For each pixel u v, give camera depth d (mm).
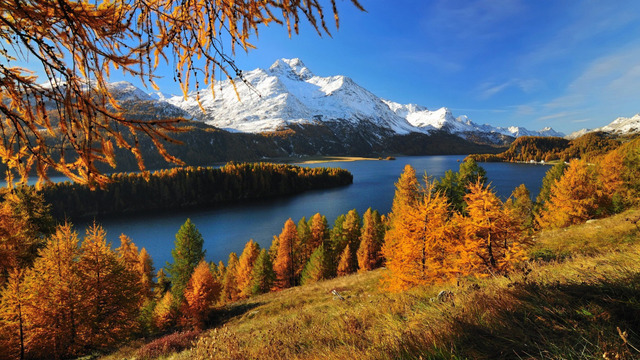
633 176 25375
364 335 3990
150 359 9867
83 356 14992
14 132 1955
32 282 15055
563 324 2244
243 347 5488
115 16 2045
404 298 5652
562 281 3367
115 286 17062
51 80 2025
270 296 21859
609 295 2521
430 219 12969
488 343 2244
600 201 22703
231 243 58562
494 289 3777
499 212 10789
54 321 15156
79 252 16672
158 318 22547
